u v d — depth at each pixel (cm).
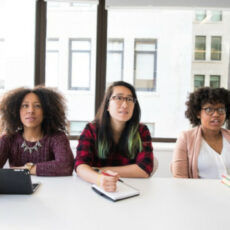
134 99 127
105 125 128
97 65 235
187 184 107
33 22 232
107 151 128
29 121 125
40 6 230
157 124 249
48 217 73
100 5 230
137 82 246
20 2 229
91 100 245
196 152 140
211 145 147
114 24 237
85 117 247
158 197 91
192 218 74
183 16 238
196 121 159
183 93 245
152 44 242
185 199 89
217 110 142
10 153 129
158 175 223
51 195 90
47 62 240
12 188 89
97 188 94
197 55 240
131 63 243
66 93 245
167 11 236
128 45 241
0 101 132
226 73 238
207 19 236
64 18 237
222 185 106
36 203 83
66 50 241
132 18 238
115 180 93
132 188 96
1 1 228
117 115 121
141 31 240
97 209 79
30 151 127
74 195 91
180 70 244
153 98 247
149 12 236
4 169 89
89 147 126
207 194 95
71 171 119
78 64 243
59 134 131
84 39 239
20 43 234
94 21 235
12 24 232
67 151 124
